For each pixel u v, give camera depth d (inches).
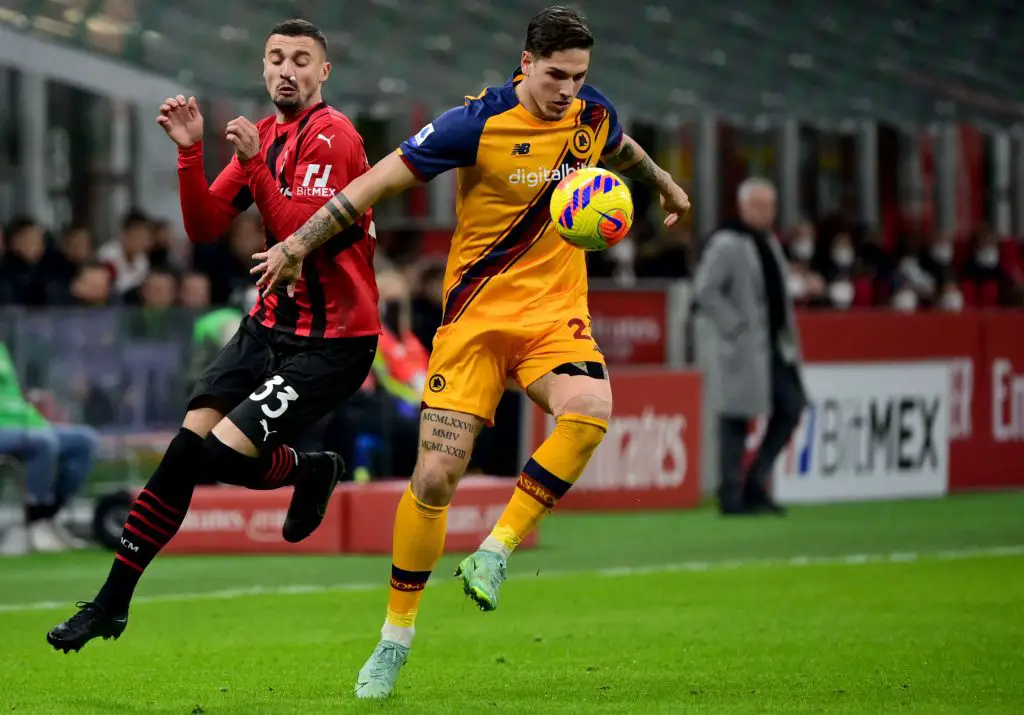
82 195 2349.9
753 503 1710.1
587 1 2036.2
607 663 888.9
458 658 908.6
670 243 2159.2
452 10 1941.4
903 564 1359.5
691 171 2802.7
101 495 1461.6
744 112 2194.9
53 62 1847.9
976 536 1562.5
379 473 1534.2
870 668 869.2
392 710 740.7
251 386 788.6
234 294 1609.3
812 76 2241.6
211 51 1861.5
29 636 1011.9
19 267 1587.1
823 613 1085.8
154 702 775.7
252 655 923.4
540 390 765.9
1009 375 1973.4
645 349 1808.6
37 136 2322.8
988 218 3048.7
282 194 768.9
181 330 1493.6
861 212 2952.8
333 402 784.3
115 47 1815.9
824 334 1817.2
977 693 797.2
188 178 771.4
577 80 746.2
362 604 1143.0
